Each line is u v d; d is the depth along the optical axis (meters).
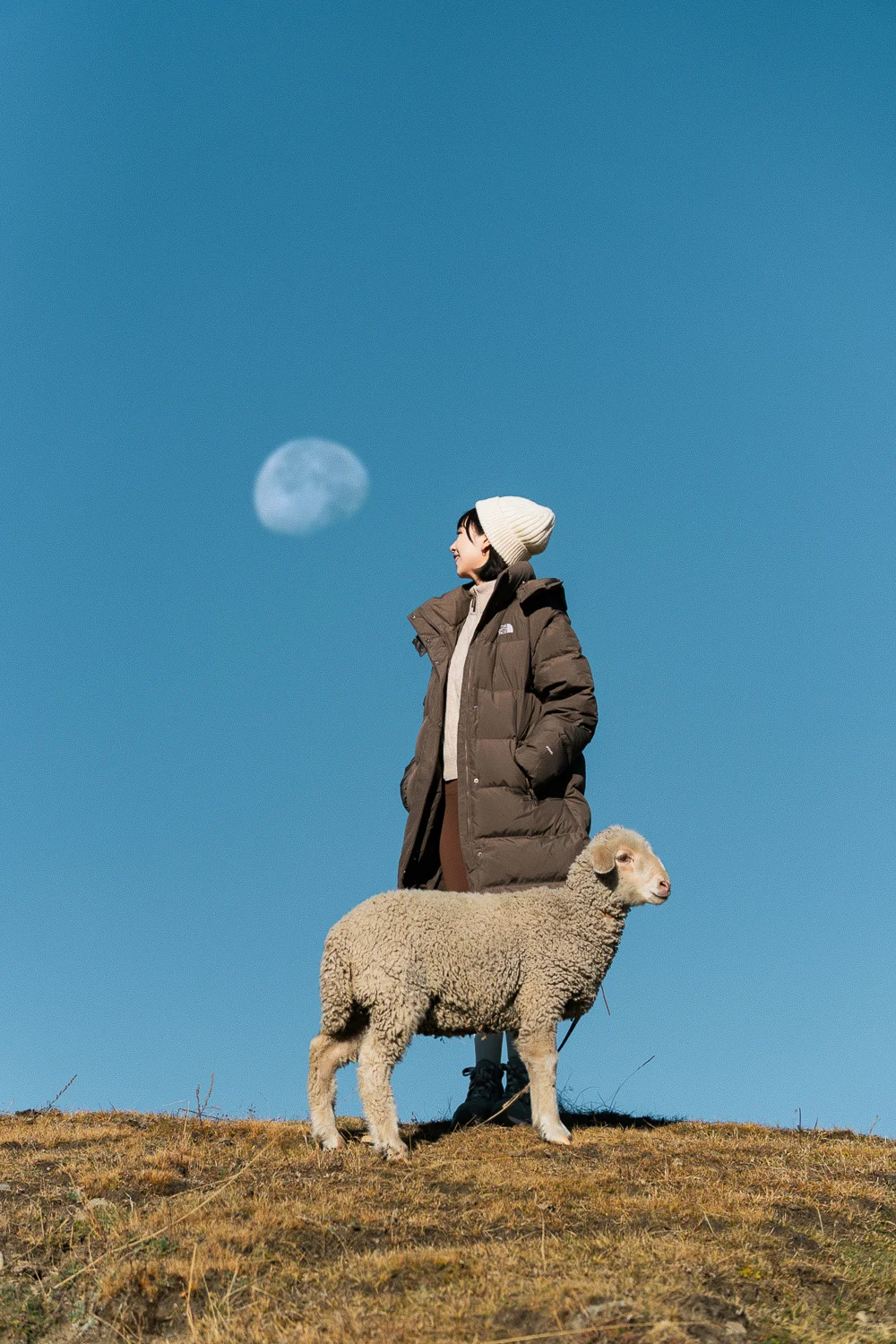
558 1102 7.82
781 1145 6.84
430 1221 5.25
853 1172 6.19
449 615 7.84
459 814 7.23
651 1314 4.23
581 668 7.31
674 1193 5.62
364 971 6.17
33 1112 8.30
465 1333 4.18
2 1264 5.03
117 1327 4.61
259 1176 5.92
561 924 6.58
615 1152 6.38
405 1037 6.15
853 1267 4.88
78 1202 5.60
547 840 7.13
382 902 6.32
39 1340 4.66
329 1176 5.88
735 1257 4.83
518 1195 5.57
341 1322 4.31
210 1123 7.32
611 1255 4.83
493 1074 7.24
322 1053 6.51
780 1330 4.28
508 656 7.36
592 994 6.74
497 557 7.83
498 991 6.41
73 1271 4.96
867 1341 4.29
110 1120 7.84
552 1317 4.23
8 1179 5.94
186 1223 5.22
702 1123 7.63
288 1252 4.99
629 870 6.57
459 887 7.43
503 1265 4.73
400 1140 6.23
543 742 7.12
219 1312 4.53
